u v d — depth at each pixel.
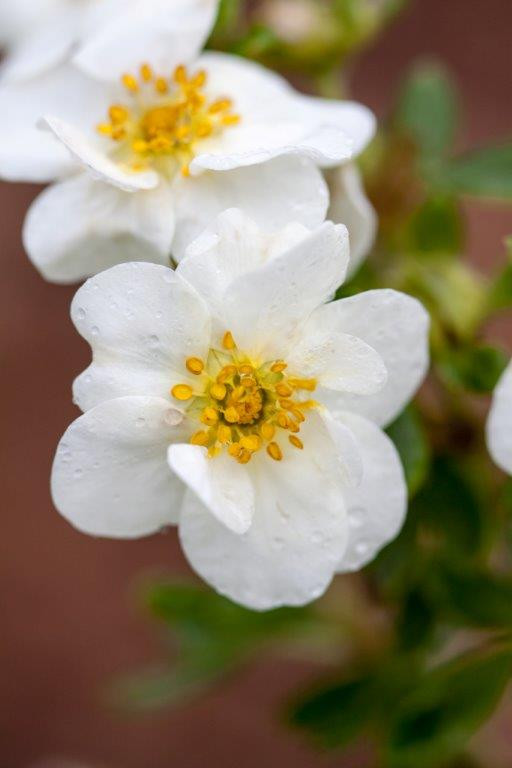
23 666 0.43
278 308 0.21
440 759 0.25
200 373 0.21
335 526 0.21
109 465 0.21
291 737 0.42
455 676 0.24
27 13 0.26
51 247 0.22
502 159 0.25
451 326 0.24
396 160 0.26
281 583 0.21
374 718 0.26
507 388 0.21
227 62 0.23
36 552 0.43
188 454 0.20
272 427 0.21
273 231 0.22
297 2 0.25
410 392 0.21
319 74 0.26
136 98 0.23
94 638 0.43
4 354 0.44
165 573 0.43
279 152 0.21
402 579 0.25
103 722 0.42
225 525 0.21
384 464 0.21
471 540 0.24
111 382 0.21
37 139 0.23
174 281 0.20
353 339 0.21
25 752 0.42
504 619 0.24
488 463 0.25
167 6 0.23
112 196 0.22
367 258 0.25
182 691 0.28
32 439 0.44
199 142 0.22
